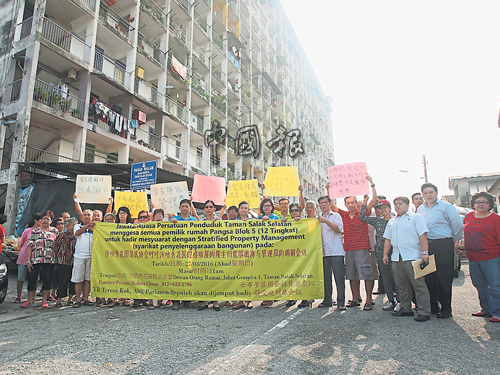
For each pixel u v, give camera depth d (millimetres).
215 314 5141
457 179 29688
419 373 2797
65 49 15133
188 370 2941
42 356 3332
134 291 5648
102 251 5879
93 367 3033
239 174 30391
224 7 31172
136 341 3773
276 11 46750
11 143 12508
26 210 10930
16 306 5859
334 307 5648
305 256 5551
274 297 5438
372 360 3102
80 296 5852
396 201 5016
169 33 21656
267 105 38062
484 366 2916
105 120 16016
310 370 2895
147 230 5852
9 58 13547
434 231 4883
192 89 23922
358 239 5652
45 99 13164
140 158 19469
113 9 18828
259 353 3344
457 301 5918
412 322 4496
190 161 23500
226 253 5629
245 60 34781
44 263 5723
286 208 6574
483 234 4691
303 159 46156
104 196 6387
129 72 17906
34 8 13570
